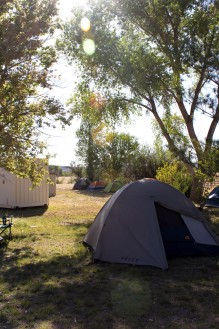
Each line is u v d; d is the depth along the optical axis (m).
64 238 10.62
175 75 16.19
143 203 8.22
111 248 7.99
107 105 19.88
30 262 8.07
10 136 10.77
